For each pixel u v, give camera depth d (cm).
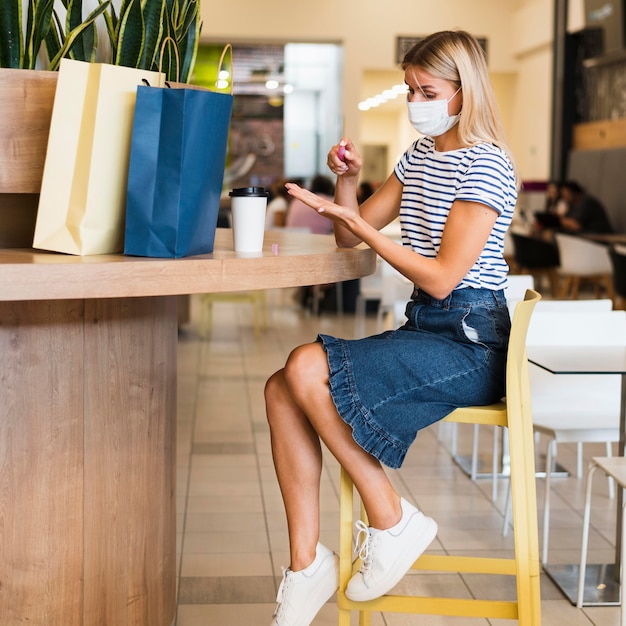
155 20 226
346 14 1323
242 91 1537
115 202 193
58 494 218
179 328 867
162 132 184
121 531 231
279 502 391
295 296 1092
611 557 333
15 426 211
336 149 237
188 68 252
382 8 1329
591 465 283
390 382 203
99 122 187
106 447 225
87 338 218
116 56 226
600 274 951
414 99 214
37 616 219
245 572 316
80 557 223
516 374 207
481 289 213
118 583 232
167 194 186
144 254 189
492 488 415
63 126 188
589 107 1227
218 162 198
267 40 1333
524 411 211
